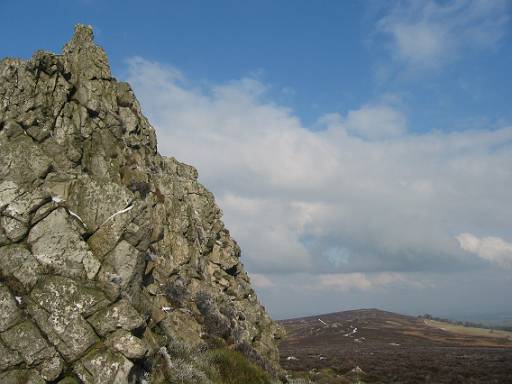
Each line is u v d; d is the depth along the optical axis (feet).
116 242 61.26
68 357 50.31
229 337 90.27
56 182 62.13
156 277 80.89
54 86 79.66
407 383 200.54
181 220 100.07
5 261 53.26
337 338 522.06
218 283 114.11
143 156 97.55
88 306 53.11
